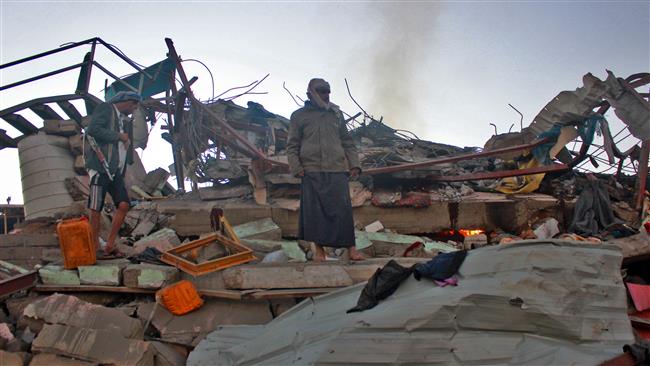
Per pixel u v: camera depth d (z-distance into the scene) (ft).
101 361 13.20
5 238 21.81
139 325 14.71
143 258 17.61
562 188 27.35
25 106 29.89
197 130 28.78
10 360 13.28
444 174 28.50
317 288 15.79
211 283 16.10
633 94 25.84
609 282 11.70
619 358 10.04
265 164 26.03
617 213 25.86
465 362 10.67
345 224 17.10
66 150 30.53
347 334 11.62
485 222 25.52
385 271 13.41
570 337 11.03
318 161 17.25
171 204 25.76
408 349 11.03
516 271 11.88
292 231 24.95
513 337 11.05
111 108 18.20
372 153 28.55
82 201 27.78
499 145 30.50
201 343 14.15
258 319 15.53
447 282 12.39
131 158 19.27
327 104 17.84
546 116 28.58
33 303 14.74
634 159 30.07
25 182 29.68
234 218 24.90
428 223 25.36
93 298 16.57
